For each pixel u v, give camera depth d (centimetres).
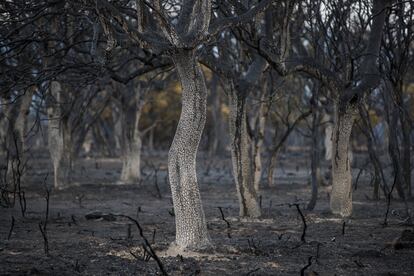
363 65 2202
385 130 4222
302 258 1375
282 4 2092
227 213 2352
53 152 3419
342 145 2206
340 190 2241
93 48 1567
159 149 11200
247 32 1919
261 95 3005
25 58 2239
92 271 1204
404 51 2448
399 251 1491
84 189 3462
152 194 3228
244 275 1173
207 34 1309
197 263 1268
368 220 2128
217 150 7825
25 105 3150
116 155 7800
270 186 3788
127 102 3991
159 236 1714
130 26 1327
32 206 2591
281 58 1992
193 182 1369
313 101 2617
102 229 1884
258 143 3100
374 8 2184
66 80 2072
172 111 7906
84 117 4538
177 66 1354
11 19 1859
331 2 2348
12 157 3042
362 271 1245
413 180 4294
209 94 7875
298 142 10900
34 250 1457
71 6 1792
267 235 1747
